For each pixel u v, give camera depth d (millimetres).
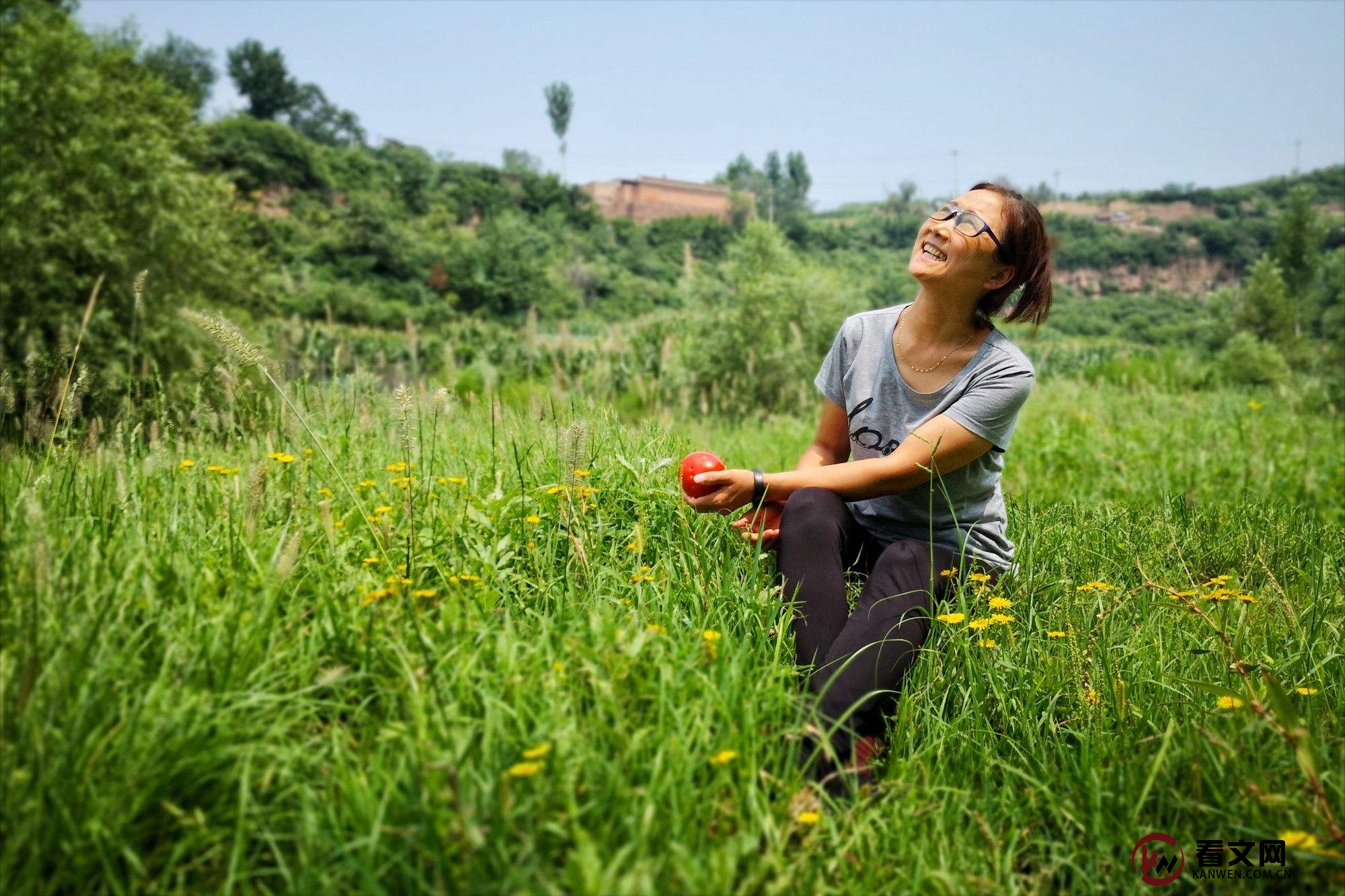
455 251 80812
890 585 2154
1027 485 5918
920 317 2572
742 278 18344
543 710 1531
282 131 90062
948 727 1904
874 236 141250
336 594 1835
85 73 14750
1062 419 11102
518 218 103000
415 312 70312
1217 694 1831
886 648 1924
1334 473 7086
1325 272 63250
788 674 1857
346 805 1347
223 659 1588
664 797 1398
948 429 2406
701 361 17344
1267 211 170500
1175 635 2254
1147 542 3051
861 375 2691
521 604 2029
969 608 2236
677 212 139250
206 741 1423
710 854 1286
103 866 1258
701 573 2250
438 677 1601
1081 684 1981
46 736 1310
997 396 2416
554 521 2406
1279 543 3141
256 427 2834
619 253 106500
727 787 1486
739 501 2461
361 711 1602
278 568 1791
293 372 3303
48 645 1450
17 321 12352
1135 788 1659
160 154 14836
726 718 1549
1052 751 1896
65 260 13781
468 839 1153
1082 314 117312
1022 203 2455
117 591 1621
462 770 1328
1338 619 2398
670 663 1691
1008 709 1984
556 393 3861
